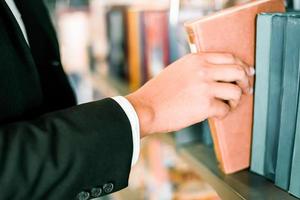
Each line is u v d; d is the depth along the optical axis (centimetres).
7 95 53
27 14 77
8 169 42
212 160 74
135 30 125
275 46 55
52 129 46
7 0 72
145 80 120
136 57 127
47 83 80
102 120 48
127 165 49
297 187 54
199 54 54
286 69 53
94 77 169
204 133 82
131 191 96
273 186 59
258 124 60
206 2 90
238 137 62
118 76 150
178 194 89
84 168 46
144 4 134
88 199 48
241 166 64
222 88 52
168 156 95
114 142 48
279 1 60
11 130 45
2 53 53
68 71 173
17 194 42
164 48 102
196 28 55
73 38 175
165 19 100
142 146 108
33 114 60
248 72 56
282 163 56
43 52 79
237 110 60
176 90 52
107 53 163
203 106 52
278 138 57
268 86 57
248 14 57
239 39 57
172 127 52
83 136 46
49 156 44
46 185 44
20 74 57
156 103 52
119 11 149
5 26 56
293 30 51
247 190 58
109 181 49
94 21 171
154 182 97
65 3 180
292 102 53
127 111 50
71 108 50
